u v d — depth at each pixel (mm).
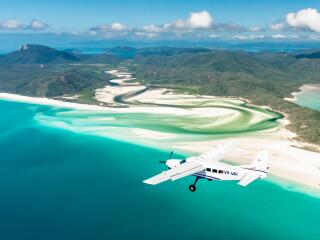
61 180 133625
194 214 104938
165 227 97812
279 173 133000
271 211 106312
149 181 64250
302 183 124312
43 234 93938
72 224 99188
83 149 174000
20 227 97500
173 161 78000
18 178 136500
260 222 100500
